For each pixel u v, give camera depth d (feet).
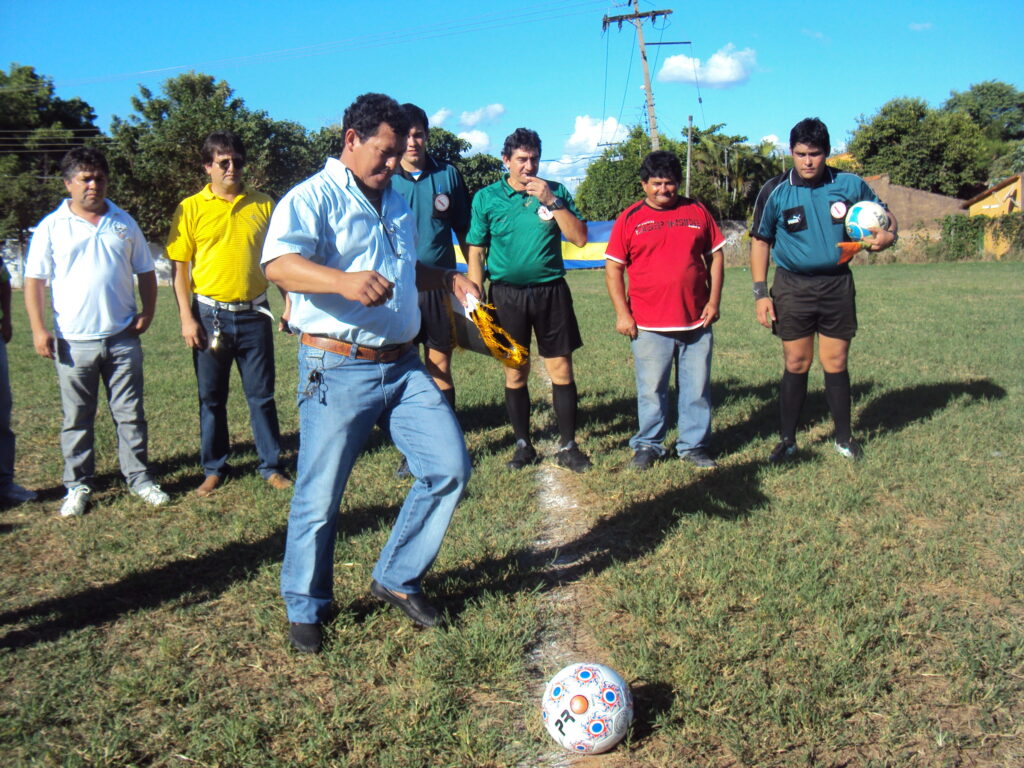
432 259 17.17
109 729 9.00
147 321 16.07
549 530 14.30
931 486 15.40
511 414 17.87
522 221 16.52
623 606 11.29
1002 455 17.19
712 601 11.30
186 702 9.55
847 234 16.16
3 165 126.82
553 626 11.05
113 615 11.57
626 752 8.57
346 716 9.09
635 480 16.38
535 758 8.54
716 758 8.44
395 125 9.64
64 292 15.20
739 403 22.34
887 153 171.12
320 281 8.96
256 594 12.00
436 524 10.67
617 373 27.53
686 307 16.62
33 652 10.52
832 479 15.99
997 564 12.33
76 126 169.78
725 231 142.10
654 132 117.60
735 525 13.85
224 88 128.06
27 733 8.91
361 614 11.31
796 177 16.53
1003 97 247.50
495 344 11.48
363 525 14.52
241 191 15.90
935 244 108.37
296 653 10.44
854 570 12.12
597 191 135.13
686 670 9.61
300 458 10.46
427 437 10.39
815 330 17.26
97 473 18.03
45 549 13.97
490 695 9.56
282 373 29.66
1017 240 102.94
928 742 8.57
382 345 10.23
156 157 117.70
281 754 8.59
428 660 9.99
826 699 9.09
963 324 36.47
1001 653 9.88
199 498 16.25
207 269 15.67
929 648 10.16
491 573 12.58
